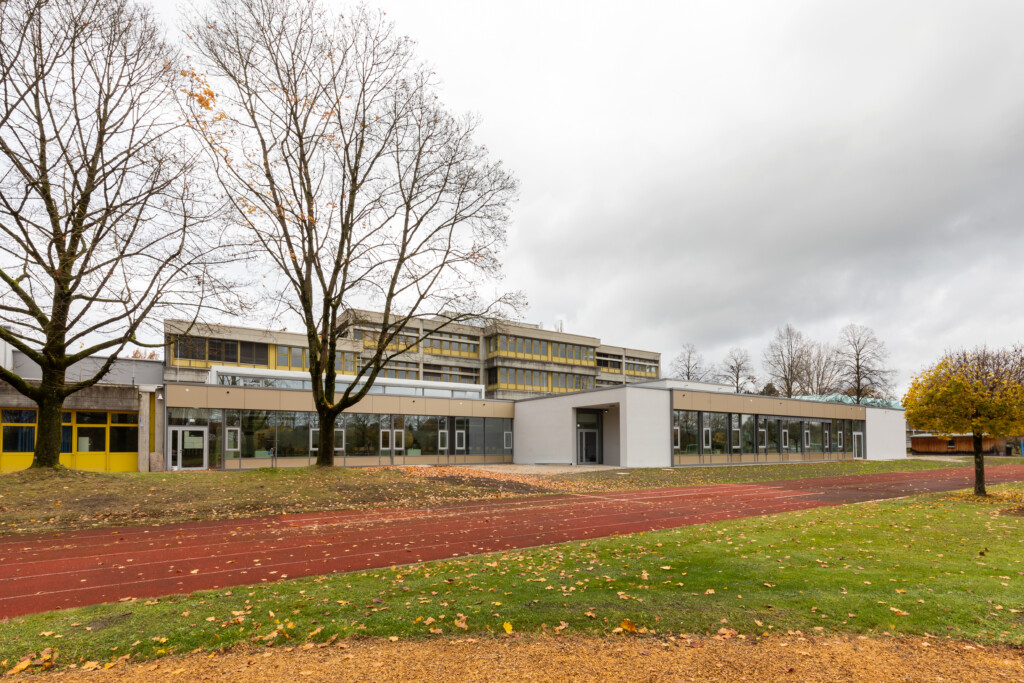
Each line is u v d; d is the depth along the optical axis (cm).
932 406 2052
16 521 1430
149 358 4822
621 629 640
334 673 539
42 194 1766
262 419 3472
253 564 1046
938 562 970
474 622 662
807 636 623
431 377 6462
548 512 1725
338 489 2039
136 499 1716
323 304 2373
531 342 6906
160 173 1823
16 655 587
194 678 533
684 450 3984
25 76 1742
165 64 1869
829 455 4972
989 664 550
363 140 2252
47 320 1895
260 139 2125
